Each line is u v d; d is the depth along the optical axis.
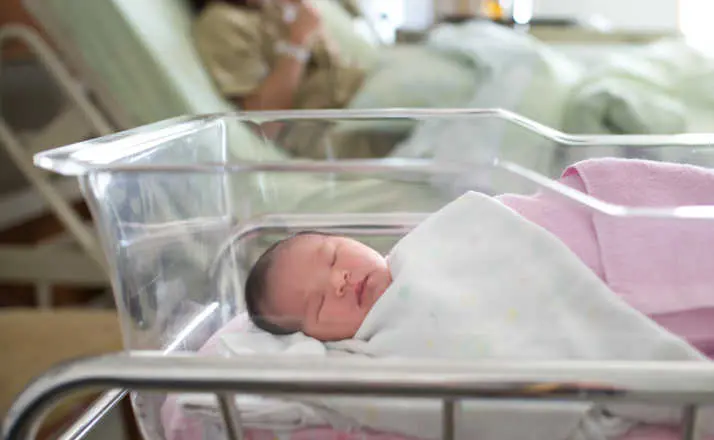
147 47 1.21
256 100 1.54
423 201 0.68
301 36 1.60
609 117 1.32
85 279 1.60
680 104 1.37
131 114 1.22
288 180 0.72
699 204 0.63
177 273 0.60
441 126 0.86
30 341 1.29
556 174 0.77
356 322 0.65
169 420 0.53
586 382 0.40
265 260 0.71
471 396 0.41
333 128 0.85
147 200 0.55
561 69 1.47
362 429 0.51
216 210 0.71
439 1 2.69
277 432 0.52
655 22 2.91
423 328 0.57
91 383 0.43
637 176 0.65
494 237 0.61
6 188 1.68
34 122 1.67
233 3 1.62
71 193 1.76
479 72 1.47
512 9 2.65
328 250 0.70
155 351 0.53
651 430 0.49
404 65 1.59
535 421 0.48
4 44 1.60
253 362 0.43
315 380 0.41
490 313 0.56
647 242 0.56
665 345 0.51
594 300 0.54
